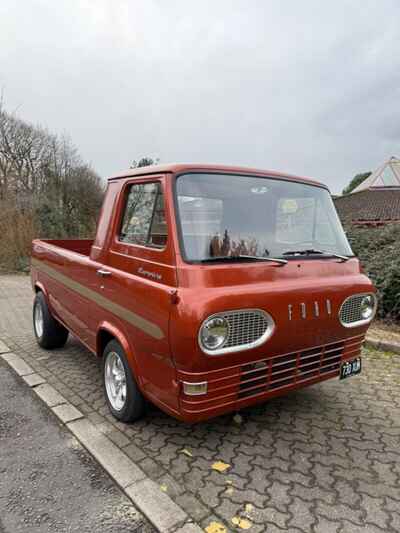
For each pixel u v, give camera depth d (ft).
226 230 9.19
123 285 9.68
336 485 8.37
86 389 12.83
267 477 8.58
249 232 9.53
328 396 12.60
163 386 8.59
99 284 11.09
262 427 10.68
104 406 11.67
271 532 7.06
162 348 8.22
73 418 10.84
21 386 13.23
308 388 13.15
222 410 8.34
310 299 9.02
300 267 9.39
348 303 9.98
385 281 19.95
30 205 50.31
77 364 15.01
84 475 8.65
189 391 7.92
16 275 39.14
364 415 11.43
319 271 9.74
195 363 7.67
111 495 8.04
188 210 8.77
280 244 10.05
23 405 11.88
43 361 15.31
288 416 11.30
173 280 8.07
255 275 8.55
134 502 7.72
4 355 15.84
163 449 9.52
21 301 26.58
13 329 19.77
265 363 8.77
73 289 13.21
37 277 17.40
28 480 8.46
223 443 9.86
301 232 10.76
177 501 7.78
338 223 11.73
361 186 130.31
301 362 9.46
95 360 15.44
